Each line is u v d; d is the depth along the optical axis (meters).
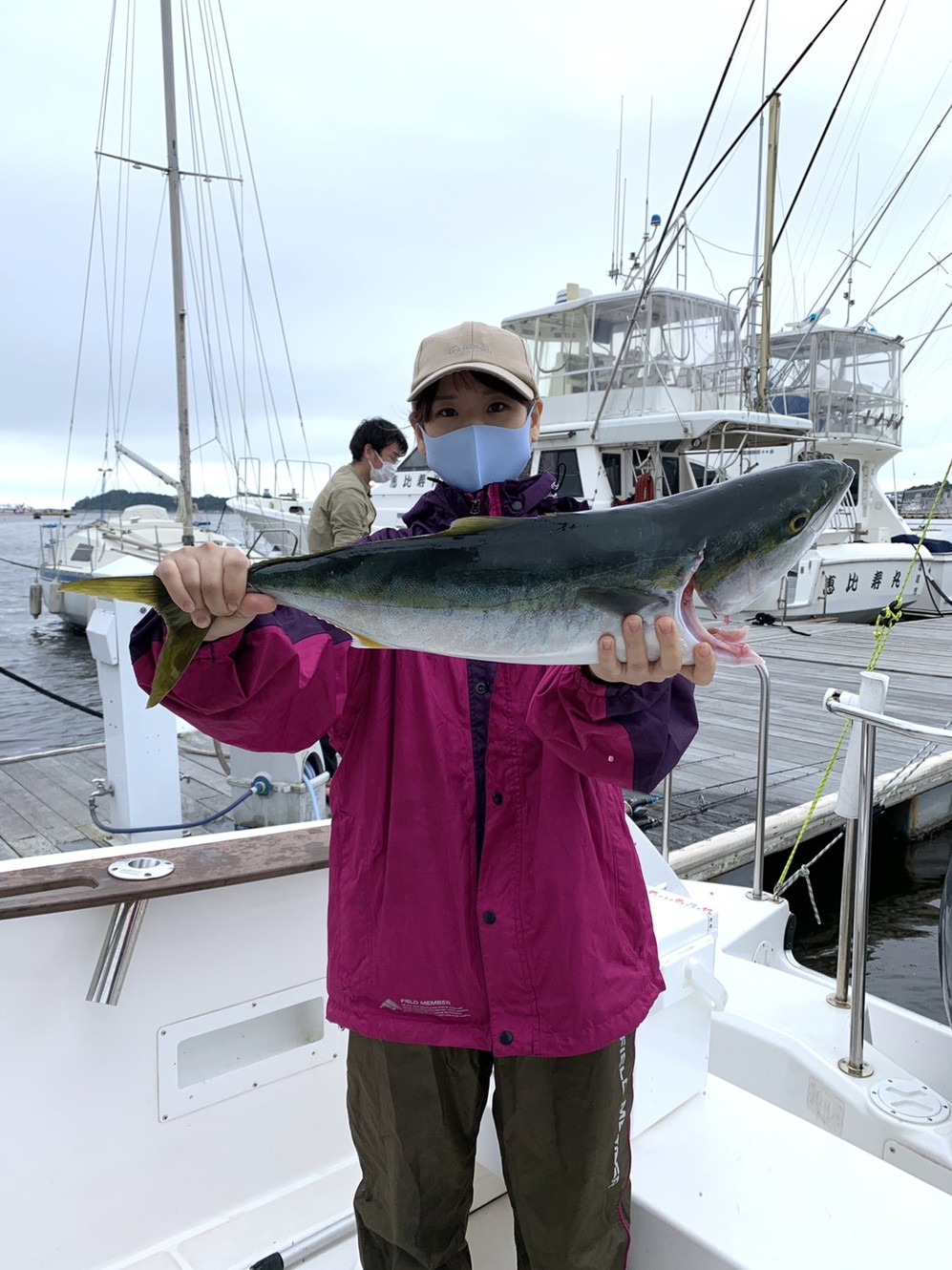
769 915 3.72
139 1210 1.84
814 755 7.41
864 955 2.46
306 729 1.42
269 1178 2.03
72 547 20.12
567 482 13.88
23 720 13.50
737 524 1.45
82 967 1.74
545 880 1.41
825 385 16.69
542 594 1.43
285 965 2.03
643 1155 1.83
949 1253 1.59
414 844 1.44
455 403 1.65
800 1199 1.71
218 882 1.80
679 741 1.36
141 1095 1.84
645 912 1.56
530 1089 1.44
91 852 1.97
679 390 14.35
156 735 4.10
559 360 15.32
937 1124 2.27
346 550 1.48
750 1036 2.72
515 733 1.45
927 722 8.19
